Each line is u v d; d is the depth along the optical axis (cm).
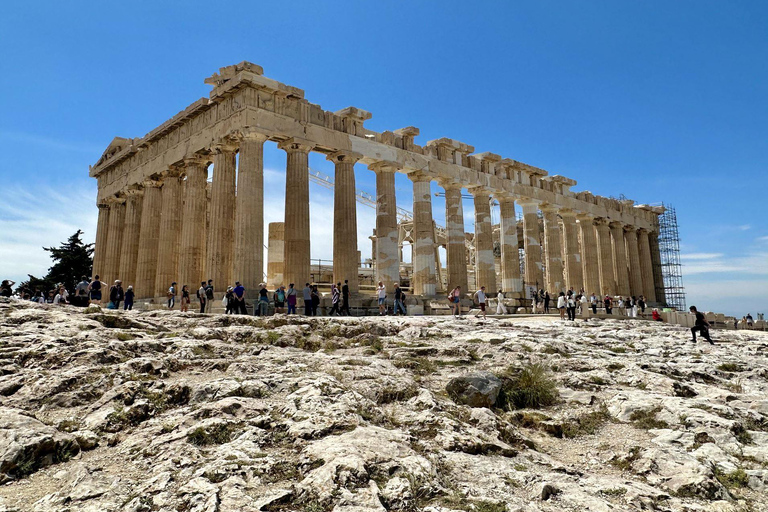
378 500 638
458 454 826
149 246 3866
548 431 1012
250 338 1559
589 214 5350
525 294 4575
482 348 1577
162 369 1135
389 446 789
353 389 1057
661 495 732
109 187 4475
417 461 748
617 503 698
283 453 777
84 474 705
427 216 4016
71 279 5744
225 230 3234
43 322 1474
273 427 867
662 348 1883
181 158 3597
